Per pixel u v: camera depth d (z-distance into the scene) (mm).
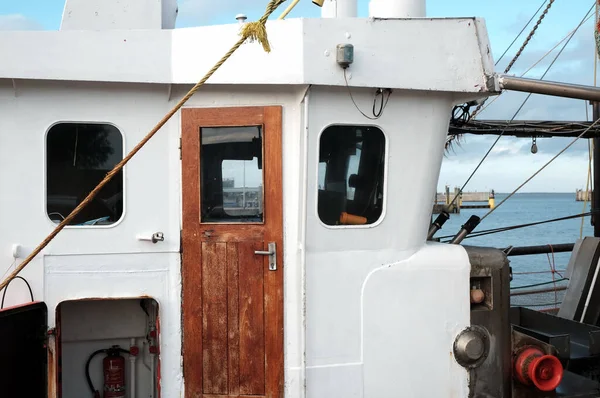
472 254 3799
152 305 3725
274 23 3369
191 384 3500
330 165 3574
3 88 3387
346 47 3348
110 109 3482
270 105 3506
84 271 3445
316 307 3520
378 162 3658
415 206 3711
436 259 3701
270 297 3482
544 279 15086
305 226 3480
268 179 3492
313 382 3504
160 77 3410
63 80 3355
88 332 3715
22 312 3188
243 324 3494
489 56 3691
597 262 5805
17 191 3406
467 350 3668
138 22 3799
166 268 3512
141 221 3498
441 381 3686
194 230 3506
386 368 3604
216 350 3496
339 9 4836
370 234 3619
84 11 3748
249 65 3381
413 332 3648
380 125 3623
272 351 3482
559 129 5793
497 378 3785
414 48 3537
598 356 4656
